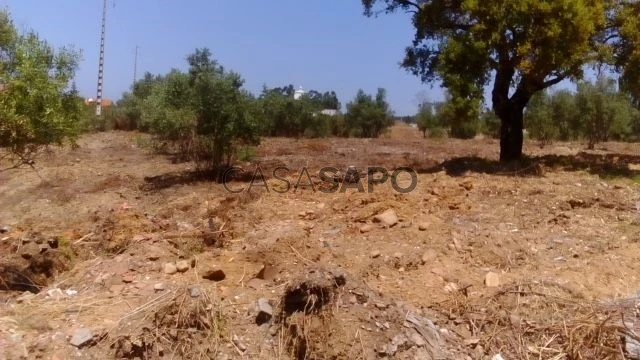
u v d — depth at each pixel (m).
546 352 5.29
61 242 8.48
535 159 15.40
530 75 13.01
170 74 14.72
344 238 8.08
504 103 14.82
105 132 29.48
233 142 14.97
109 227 9.20
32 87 7.16
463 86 12.95
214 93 14.25
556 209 9.50
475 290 6.39
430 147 23.72
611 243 7.86
